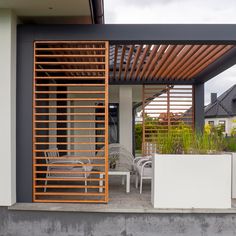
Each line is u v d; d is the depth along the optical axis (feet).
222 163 16.30
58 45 19.44
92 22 19.12
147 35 17.04
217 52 20.39
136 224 16.19
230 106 108.27
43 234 16.35
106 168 17.20
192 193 16.21
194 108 31.19
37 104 22.30
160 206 16.19
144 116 32.17
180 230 16.21
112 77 29.50
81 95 33.78
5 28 16.57
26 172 17.22
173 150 16.76
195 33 17.02
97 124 35.04
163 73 28.07
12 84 16.83
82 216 16.29
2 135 16.57
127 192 20.11
